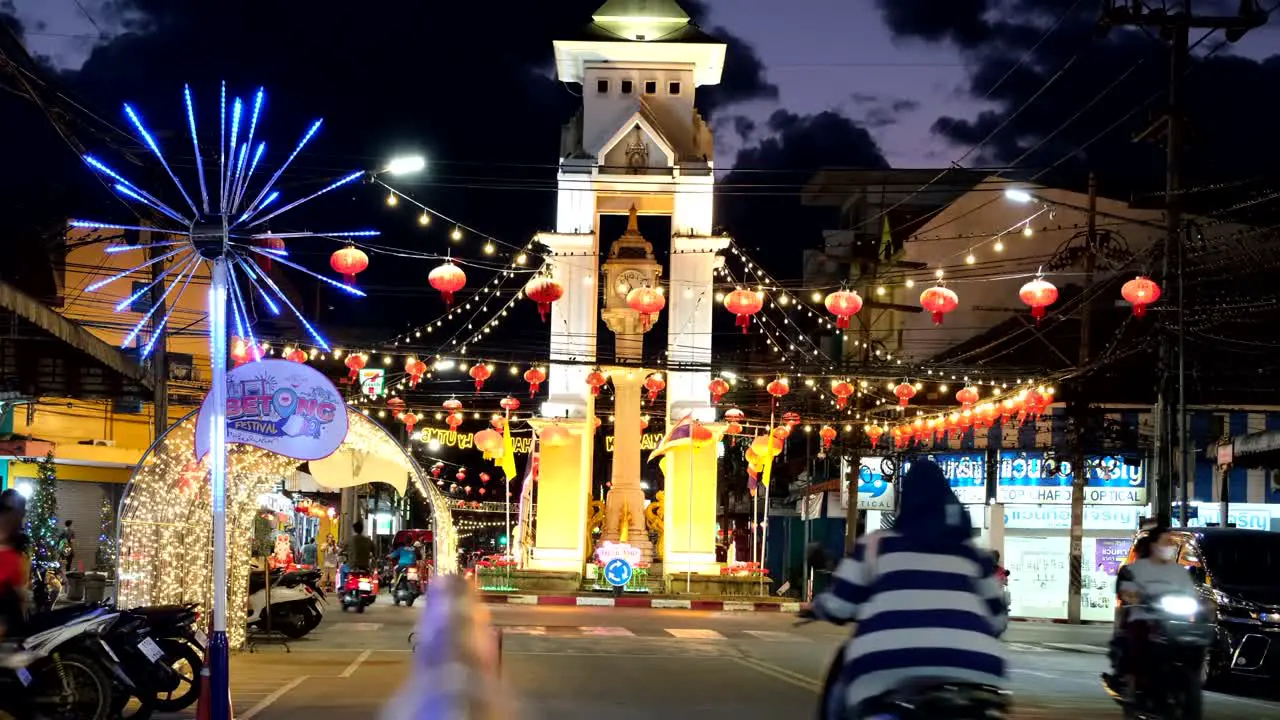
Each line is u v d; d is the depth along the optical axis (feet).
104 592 96.02
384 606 111.55
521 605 111.24
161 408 78.13
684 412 120.88
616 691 50.08
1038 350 136.77
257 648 66.03
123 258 109.60
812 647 75.46
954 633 19.70
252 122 38.37
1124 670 42.16
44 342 84.23
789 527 172.65
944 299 67.56
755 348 170.09
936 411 125.29
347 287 40.65
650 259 120.57
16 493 38.32
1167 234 75.15
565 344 122.31
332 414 54.54
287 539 105.19
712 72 129.59
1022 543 124.77
